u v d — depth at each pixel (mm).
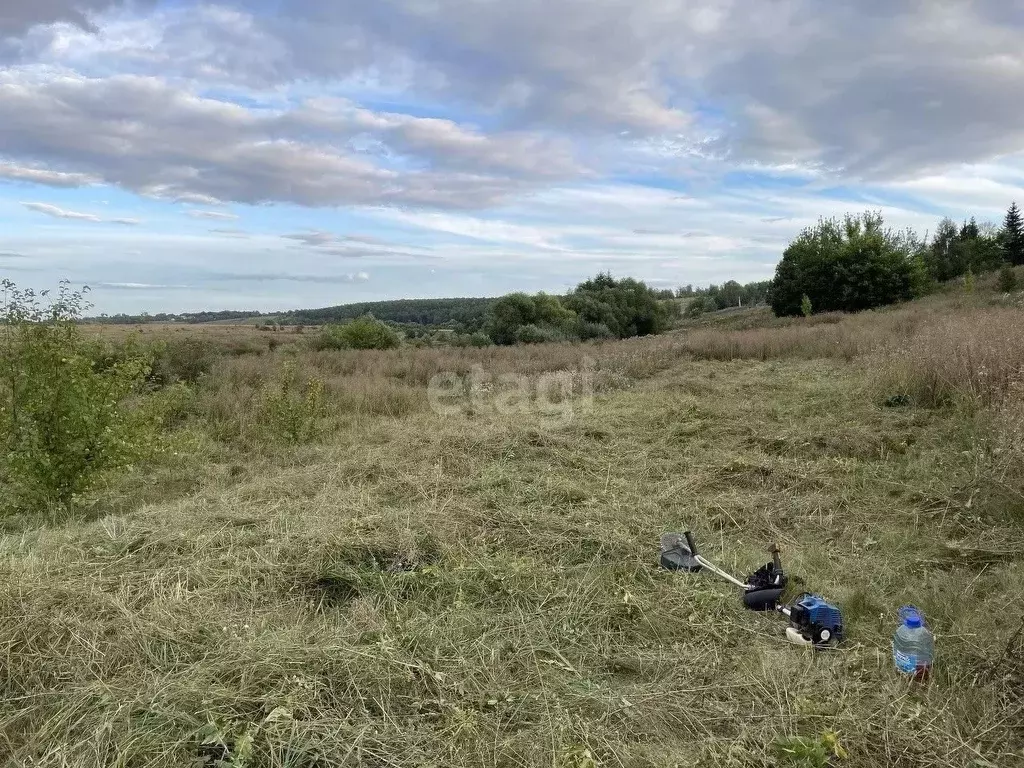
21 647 2936
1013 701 2543
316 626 3266
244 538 4391
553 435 7203
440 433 7332
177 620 3203
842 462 5789
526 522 4703
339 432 8352
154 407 6418
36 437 5355
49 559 3941
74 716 2549
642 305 34281
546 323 27844
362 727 2467
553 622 3354
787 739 2316
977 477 4711
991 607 3244
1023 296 20781
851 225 32781
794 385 9742
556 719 2541
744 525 4730
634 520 4719
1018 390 6062
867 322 17422
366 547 4184
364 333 21531
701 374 11789
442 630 3211
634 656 3055
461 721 2527
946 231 52031
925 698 2578
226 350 17500
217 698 2553
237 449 7684
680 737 2484
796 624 3141
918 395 7625
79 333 5707
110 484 6012
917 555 4020
